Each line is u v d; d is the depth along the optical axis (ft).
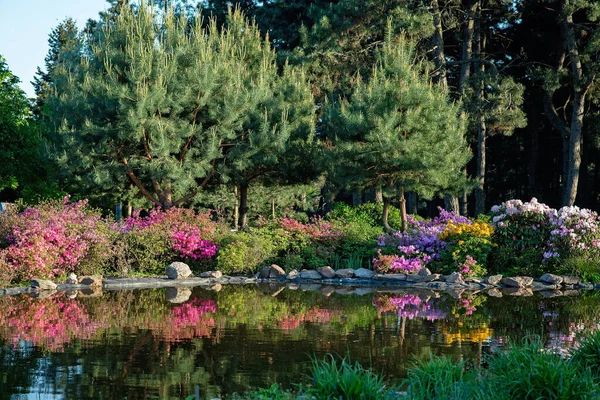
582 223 59.31
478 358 26.66
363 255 64.44
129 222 63.62
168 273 57.72
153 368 25.07
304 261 64.03
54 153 69.46
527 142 134.41
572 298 47.47
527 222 61.26
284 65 91.81
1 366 25.22
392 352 27.91
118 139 67.82
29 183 86.84
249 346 29.14
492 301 45.44
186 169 68.90
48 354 27.32
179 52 69.62
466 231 60.34
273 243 65.62
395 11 85.76
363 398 17.62
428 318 37.27
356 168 65.46
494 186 142.51
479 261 59.16
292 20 114.73
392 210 84.17
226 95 69.72
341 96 96.22
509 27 112.88
